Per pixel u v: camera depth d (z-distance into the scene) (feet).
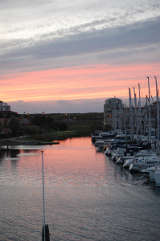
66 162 324.19
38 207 171.01
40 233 136.98
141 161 253.85
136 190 199.62
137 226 142.20
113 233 135.44
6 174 261.44
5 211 165.17
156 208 164.45
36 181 232.94
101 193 195.11
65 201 180.45
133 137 459.32
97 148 470.80
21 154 403.34
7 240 130.62
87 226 143.43
